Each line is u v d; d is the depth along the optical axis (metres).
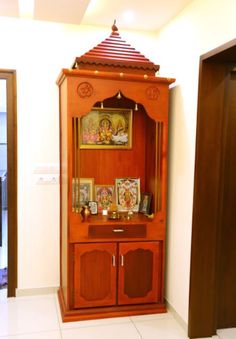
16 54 2.70
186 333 2.38
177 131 2.55
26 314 2.59
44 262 2.90
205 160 2.23
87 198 2.78
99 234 2.50
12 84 2.71
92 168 2.79
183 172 2.46
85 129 2.74
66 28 2.77
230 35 1.87
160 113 2.49
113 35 2.54
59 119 2.79
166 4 2.35
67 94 2.33
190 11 2.33
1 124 6.69
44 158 2.82
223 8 1.92
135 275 2.60
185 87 2.41
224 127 2.26
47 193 2.85
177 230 2.57
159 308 2.65
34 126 2.78
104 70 2.42
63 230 2.70
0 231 4.28
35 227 2.86
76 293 2.51
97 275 2.53
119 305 2.60
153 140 2.69
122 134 2.82
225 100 2.23
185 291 2.43
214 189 2.28
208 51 2.09
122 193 2.85
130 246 2.55
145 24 2.76
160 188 2.59
